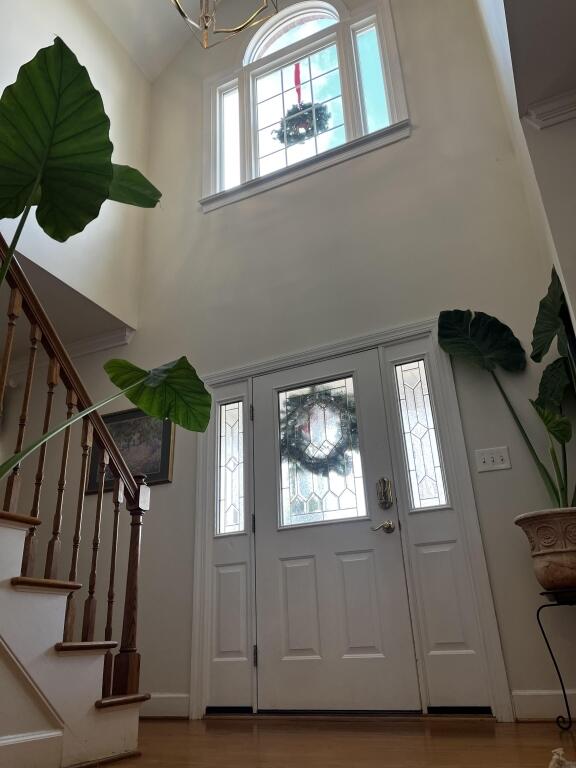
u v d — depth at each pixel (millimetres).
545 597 2576
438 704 2611
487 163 3445
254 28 4852
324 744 2096
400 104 3877
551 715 2418
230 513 3443
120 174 2170
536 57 2287
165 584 3420
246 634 3111
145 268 4453
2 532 1751
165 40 5016
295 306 3717
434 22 3994
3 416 4566
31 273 3580
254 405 3607
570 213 2320
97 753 1884
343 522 3096
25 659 1733
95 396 4211
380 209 3676
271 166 4375
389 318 3389
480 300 3182
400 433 3133
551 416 2510
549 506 2695
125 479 2422
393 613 2832
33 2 3850
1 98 1589
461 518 2832
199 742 2234
